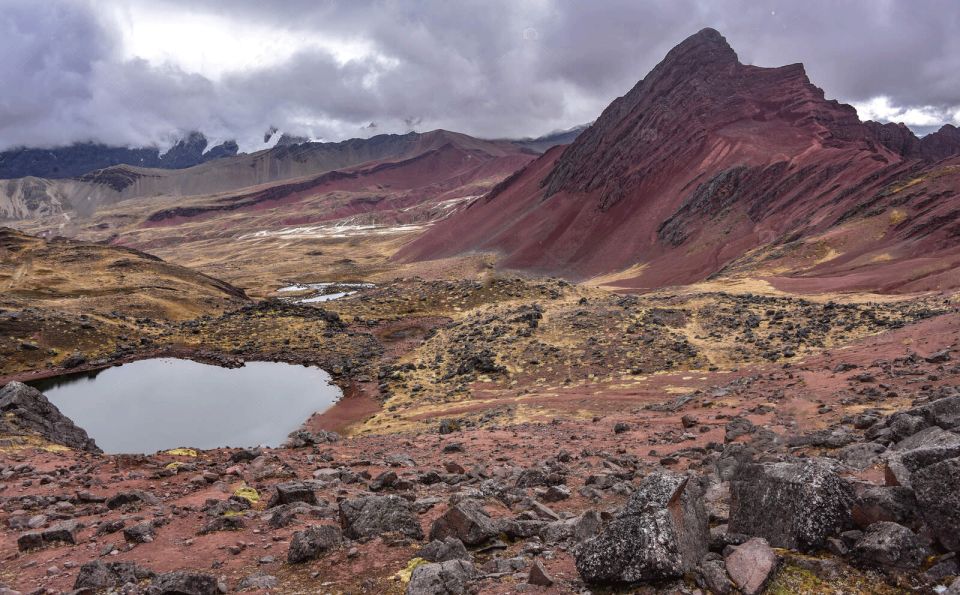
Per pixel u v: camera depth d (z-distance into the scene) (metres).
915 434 13.81
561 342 72.81
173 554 12.59
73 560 12.62
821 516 8.84
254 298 195.50
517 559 10.30
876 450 14.19
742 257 167.50
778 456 16.61
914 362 32.69
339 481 19.59
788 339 61.06
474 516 12.05
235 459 24.59
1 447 27.44
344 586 10.15
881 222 142.25
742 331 68.25
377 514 12.97
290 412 64.25
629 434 29.20
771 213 197.50
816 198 186.38
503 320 87.62
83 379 83.81
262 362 90.81
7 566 12.62
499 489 17.34
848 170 188.38
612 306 87.50
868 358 38.12
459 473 21.34
